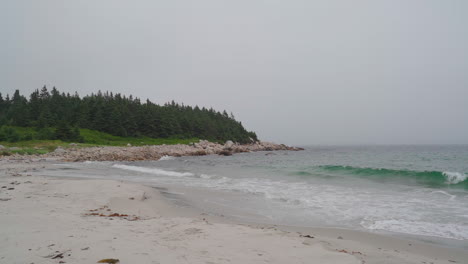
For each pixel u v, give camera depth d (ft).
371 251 17.61
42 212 23.53
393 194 38.75
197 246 16.31
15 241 15.37
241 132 344.90
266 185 48.88
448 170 76.02
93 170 77.66
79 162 110.22
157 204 32.55
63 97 286.46
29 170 71.61
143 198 35.14
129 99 329.93
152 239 17.25
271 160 136.98
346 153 223.51
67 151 136.26
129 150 153.69
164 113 271.28
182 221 23.08
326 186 46.78
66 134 182.60
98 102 258.78
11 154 115.24
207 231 19.86
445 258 16.93
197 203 34.12
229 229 20.77
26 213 22.79
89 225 19.89
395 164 100.32
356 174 61.77
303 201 35.12
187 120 277.03
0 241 15.33
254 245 16.97
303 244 17.47
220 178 59.88
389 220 26.25
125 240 16.61
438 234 22.06
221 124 330.75
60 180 47.60
